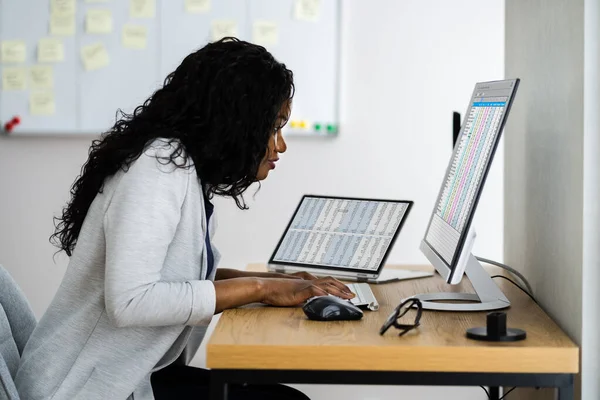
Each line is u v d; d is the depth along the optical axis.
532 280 1.63
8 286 1.54
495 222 3.08
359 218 1.82
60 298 1.36
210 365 1.12
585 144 1.19
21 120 3.07
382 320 1.30
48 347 1.33
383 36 3.05
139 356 1.32
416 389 2.93
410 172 3.09
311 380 1.12
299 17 3.03
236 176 1.37
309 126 3.07
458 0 3.04
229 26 3.03
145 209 1.25
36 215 3.13
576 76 1.24
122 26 3.04
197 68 1.35
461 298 1.50
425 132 3.08
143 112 1.38
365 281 1.71
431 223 1.75
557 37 1.38
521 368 1.09
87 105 3.06
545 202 1.49
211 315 1.31
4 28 3.04
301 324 1.26
